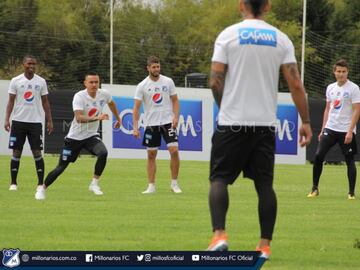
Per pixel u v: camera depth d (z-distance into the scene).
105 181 44.66
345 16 117.94
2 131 63.91
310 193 38.59
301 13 117.06
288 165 63.72
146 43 105.44
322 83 100.88
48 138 64.25
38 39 102.44
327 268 19.92
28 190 38.59
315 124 66.75
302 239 24.42
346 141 37.12
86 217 28.73
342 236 25.17
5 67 101.38
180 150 64.50
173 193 38.19
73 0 107.50
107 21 107.31
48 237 24.08
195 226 26.81
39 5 105.94
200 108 64.62
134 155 63.81
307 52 101.25
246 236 24.78
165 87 38.25
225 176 19.12
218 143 18.98
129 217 28.92
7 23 102.88
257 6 19.17
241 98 18.81
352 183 37.59
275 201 19.23
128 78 101.00
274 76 19.03
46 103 37.66
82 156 68.06
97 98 36.44
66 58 102.19
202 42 111.50
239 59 18.80
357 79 99.38
